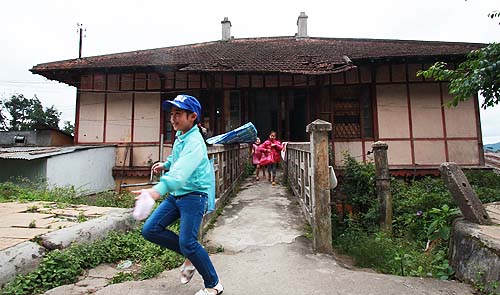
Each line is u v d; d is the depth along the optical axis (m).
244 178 9.81
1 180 10.46
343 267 3.37
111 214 4.79
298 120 12.69
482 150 11.29
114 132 12.85
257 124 12.88
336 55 12.39
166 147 12.60
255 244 4.04
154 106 12.76
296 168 6.56
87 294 2.69
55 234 3.53
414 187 8.32
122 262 3.55
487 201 6.23
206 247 3.95
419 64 11.66
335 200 7.65
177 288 2.75
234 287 2.79
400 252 4.03
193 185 2.43
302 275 3.06
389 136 11.62
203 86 12.66
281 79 12.39
